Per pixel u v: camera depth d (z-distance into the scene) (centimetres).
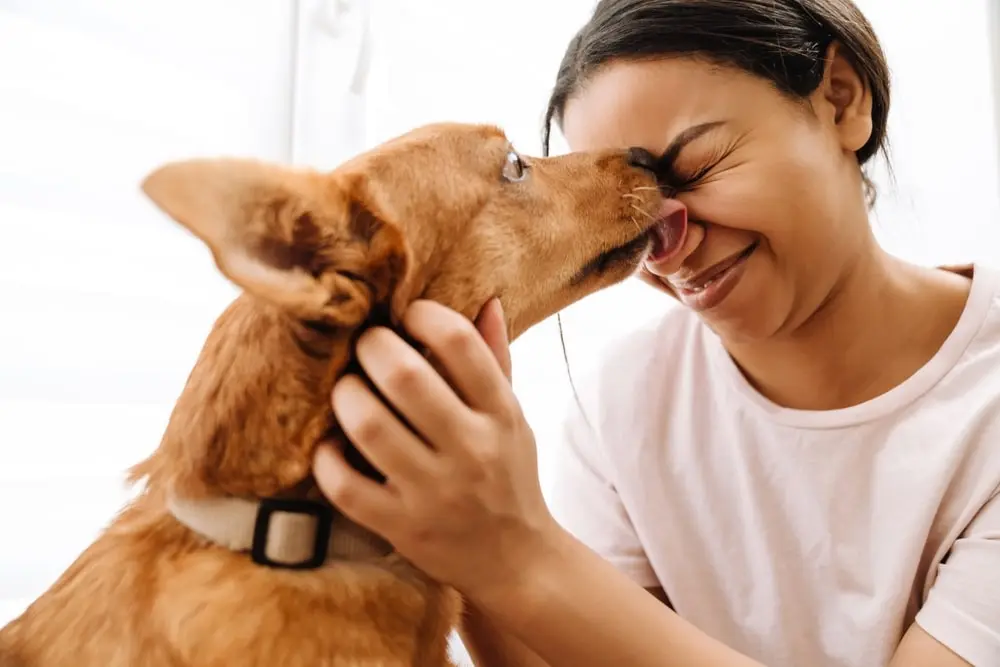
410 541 63
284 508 66
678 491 119
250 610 62
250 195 57
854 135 98
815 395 108
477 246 82
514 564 64
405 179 78
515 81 157
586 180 94
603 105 96
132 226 107
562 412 164
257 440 66
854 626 99
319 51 129
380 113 138
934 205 220
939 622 83
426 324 64
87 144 103
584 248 91
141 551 69
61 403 99
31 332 97
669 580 114
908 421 100
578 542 71
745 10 90
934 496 94
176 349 110
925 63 221
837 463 104
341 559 70
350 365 66
